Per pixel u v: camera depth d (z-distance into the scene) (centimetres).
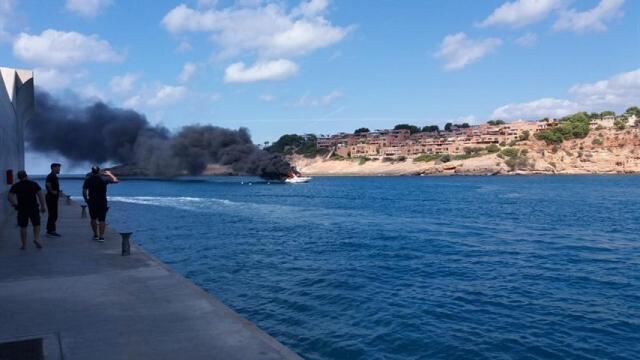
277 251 2348
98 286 893
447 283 1614
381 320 1176
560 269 1886
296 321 1166
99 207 1482
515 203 6162
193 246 2522
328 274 1756
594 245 2600
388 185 13150
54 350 569
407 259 2111
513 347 1012
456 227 3509
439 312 1255
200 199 6762
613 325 1162
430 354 970
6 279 953
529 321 1188
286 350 571
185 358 545
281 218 4125
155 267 1074
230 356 549
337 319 1185
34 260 1159
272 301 1358
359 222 3828
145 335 623
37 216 1334
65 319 693
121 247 1365
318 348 994
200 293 841
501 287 1555
